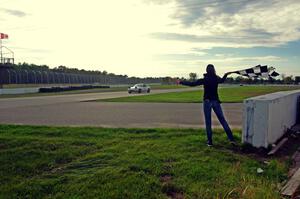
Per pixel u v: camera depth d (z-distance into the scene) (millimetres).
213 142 7609
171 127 10719
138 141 7832
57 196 4430
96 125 11289
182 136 8617
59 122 12273
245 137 7160
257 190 4496
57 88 52562
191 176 5152
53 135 8891
